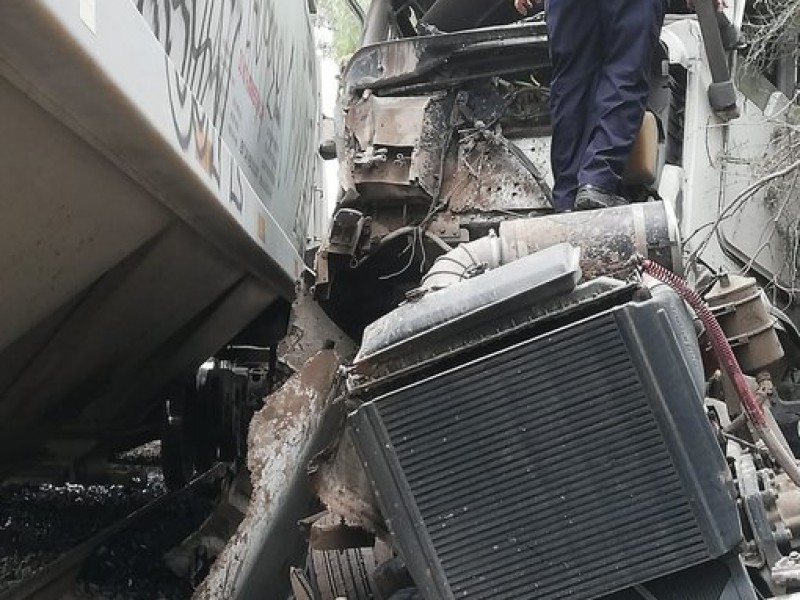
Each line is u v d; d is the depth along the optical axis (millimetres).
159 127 2570
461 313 2162
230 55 3594
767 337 3354
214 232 3613
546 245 2664
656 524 2059
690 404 2053
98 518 5438
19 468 4914
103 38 2164
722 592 2088
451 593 2123
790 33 5023
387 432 2150
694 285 3379
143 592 3898
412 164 3975
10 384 3525
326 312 4117
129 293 3498
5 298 2633
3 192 2277
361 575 2795
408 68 4141
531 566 2102
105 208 2736
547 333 2098
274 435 2754
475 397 2115
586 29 3635
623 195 3826
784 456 2381
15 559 4488
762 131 4777
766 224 4695
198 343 4770
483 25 5266
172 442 5508
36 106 2139
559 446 2090
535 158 4094
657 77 3936
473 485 2121
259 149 4348
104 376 4281
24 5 1810
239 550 2652
